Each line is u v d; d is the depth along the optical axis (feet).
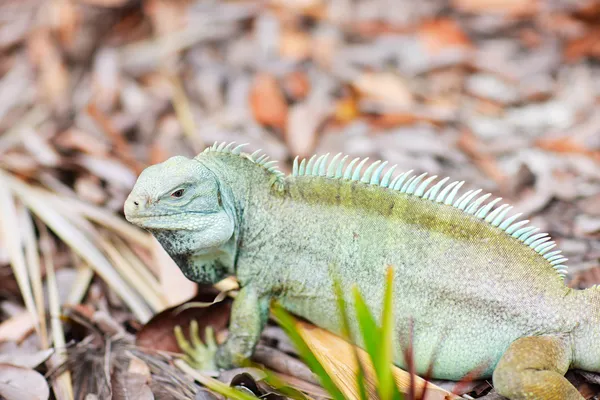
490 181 4.31
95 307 3.75
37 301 3.73
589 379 3.27
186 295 3.67
